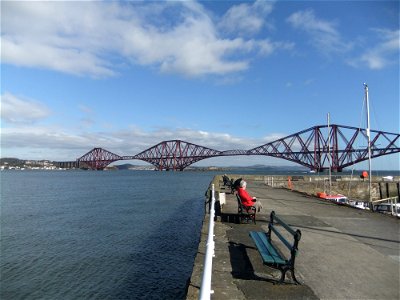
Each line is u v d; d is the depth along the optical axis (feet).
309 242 30.53
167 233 73.67
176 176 477.77
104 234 72.74
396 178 165.17
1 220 91.20
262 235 25.79
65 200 144.46
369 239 32.12
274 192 84.07
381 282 20.98
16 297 40.57
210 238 16.99
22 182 310.45
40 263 52.60
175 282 45.24
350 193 132.05
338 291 19.47
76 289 42.78
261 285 20.11
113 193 180.04
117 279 46.11
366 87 103.60
